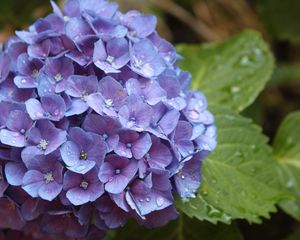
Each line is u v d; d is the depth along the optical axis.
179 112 0.76
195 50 0.98
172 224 0.88
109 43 0.76
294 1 1.09
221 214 0.80
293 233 0.95
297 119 0.96
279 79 1.15
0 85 0.78
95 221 0.76
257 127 0.86
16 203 0.76
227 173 0.83
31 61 0.77
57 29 0.79
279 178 0.85
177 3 1.21
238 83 0.95
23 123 0.75
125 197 0.74
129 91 0.75
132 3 1.19
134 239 0.88
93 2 0.80
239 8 1.25
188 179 0.77
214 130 0.80
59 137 0.73
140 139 0.74
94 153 0.73
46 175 0.74
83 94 0.75
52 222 0.77
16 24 1.06
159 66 0.77
